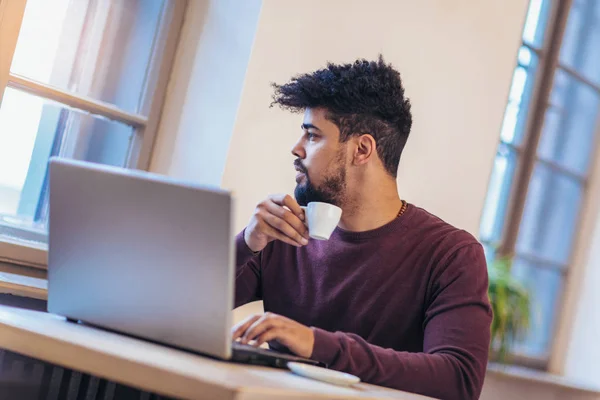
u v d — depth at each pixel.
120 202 1.25
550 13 4.15
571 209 4.52
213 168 2.37
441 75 3.04
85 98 2.32
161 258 1.21
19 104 2.20
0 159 2.19
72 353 1.05
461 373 1.50
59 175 1.32
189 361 1.11
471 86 3.19
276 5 2.42
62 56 2.29
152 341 1.29
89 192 1.28
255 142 2.42
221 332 1.16
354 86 1.80
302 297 1.89
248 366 1.22
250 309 2.39
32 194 2.29
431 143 3.04
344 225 1.87
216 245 1.15
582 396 4.10
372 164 1.83
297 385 1.08
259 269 1.98
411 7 2.85
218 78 2.43
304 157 1.82
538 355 4.29
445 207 3.15
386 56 2.79
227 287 1.15
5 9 2.08
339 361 1.36
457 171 3.17
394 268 1.80
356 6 2.65
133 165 2.46
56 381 1.22
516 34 3.40
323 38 2.57
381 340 1.78
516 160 4.11
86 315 1.35
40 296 1.89
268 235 1.75
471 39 3.15
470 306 1.65
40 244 2.29
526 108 4.11
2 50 2.09
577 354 4.32
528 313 3.62
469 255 1.75
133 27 2.46
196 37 2.51
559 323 4.43
